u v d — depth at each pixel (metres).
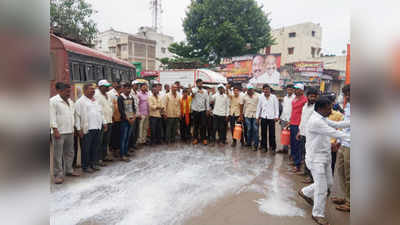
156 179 4.47
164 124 7.60
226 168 5.18
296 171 4.98
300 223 3.10
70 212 3.24
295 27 27.77
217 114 7.33
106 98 5.40
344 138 2.91
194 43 23.23
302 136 4.79
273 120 6.44
